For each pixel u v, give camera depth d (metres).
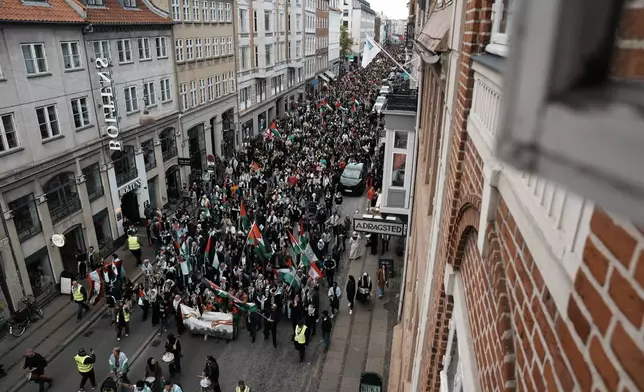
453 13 4.98
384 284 17.97
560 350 1.46
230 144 35.19
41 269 17.23
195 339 15.12
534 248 1.82
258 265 17.17
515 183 2.16
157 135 24.94
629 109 0.60
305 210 23.86
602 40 0.64
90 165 19.67
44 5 17.19
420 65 13.45
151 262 19.83
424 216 8.76
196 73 28.95
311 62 57.44
